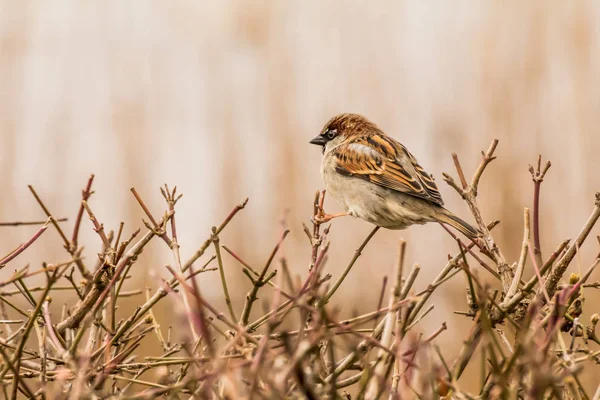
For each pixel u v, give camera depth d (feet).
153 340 45.85
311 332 21.49
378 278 62.49
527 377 20.36
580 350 22.52
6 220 63.57
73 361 23.03
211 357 18.97
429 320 56.34
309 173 70.59
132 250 26.61
